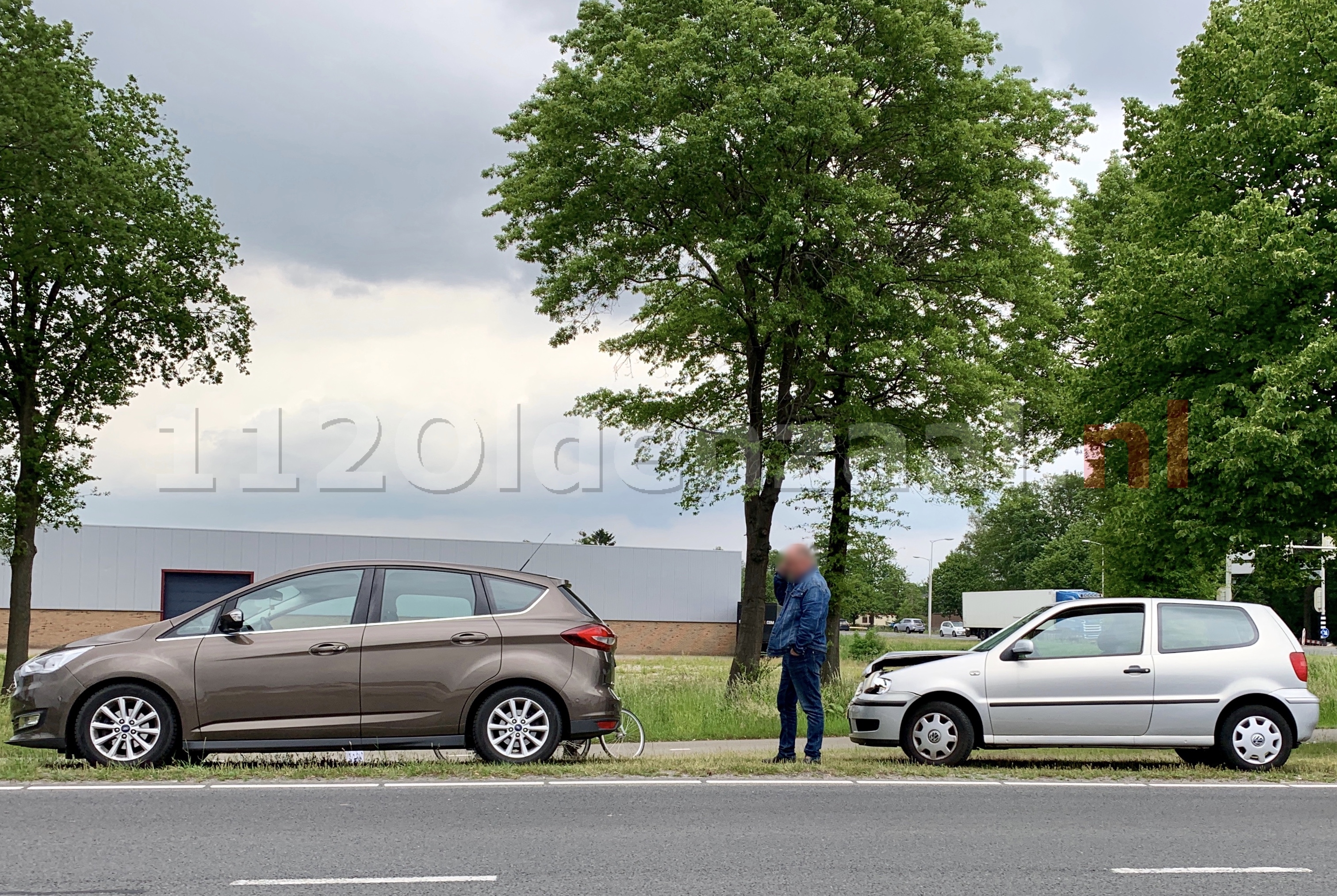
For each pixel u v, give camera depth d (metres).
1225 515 18.38
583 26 23.25
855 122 21.31
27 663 9.87
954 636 113.50
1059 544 91.75
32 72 24.64
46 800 8.16
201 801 8.18
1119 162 32.44
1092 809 8.63
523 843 6.93
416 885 5.87
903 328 22.22
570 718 10.13
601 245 22.73
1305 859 6.89
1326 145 18.03
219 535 54.31
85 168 25.16
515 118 23.55
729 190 21.77
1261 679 11.43
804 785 9.53
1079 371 22.81
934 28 21.61
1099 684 11.41
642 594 63.78
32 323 28.06
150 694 9.63
